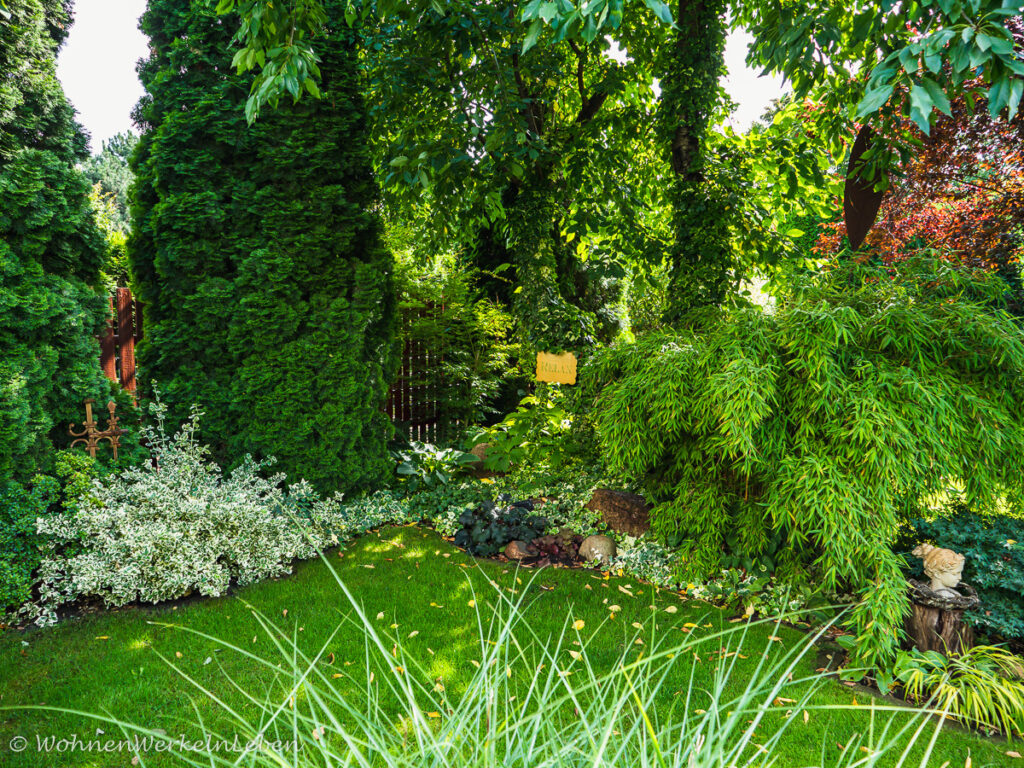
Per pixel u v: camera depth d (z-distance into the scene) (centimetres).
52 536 366
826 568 301
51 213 380
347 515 491
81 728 245
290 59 355
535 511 507
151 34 491
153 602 359
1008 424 300
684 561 380
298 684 152
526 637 321
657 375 362
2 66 365
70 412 405
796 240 736
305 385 505
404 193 546
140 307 599
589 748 153
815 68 385
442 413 770
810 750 236
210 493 410
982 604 314
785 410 333
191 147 482
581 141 673
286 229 500
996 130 524
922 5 254
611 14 256
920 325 315
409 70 547
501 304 768
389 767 143
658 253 725
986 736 248
